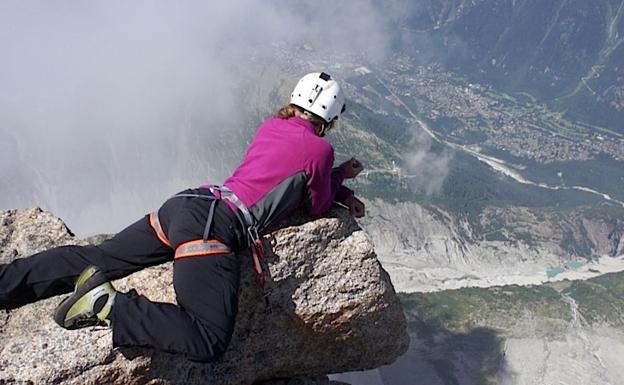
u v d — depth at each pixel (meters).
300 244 3.21
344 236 3.31
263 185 2.75
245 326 3.20
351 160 3.34
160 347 2.54
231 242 2.65
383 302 3.36
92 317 2.51
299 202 2.95
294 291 3.22
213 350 2.56
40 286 2.74
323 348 3.43
